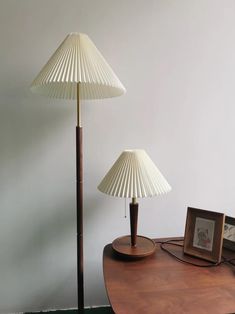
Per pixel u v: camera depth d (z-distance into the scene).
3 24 1.34
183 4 1.42
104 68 1.05
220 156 1.54
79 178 1.21
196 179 1.54
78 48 1.04
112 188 1.11
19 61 1.37
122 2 1.38
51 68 1.00
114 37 1.40
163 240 1.38
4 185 1.43
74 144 1.44
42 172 1.45
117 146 1.47
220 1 1.45
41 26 1.35
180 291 0.96
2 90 1.38
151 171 1.14
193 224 1.22
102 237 1.52
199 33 1.45
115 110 1.45
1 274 1.49
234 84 1.51
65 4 1.35
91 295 1.55
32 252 1.49
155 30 1.42
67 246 1.51
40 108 1.41
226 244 1.25
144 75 1.44
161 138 1.49
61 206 1.48
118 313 0.84
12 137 1.41
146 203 1.53
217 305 0.89
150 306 0.88
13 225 1.46
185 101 1.48
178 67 1.45
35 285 1.51
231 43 1.48
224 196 1.58
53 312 1.53
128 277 1.04
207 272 1.08
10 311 1.52
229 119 1.53
